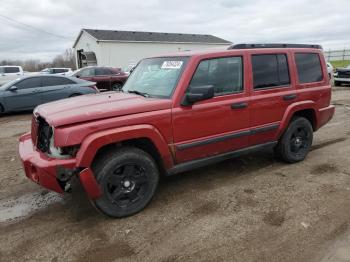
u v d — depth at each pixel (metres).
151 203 4.03
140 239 3.30
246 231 3.37
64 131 3.23
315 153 5.80
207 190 4.36
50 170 3.29
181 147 3.92
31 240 3.35
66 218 3.77
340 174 4.80
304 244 3.12
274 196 4.14
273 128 4.79
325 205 3.86
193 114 3.94
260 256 2.97
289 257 2.95
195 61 3.99
